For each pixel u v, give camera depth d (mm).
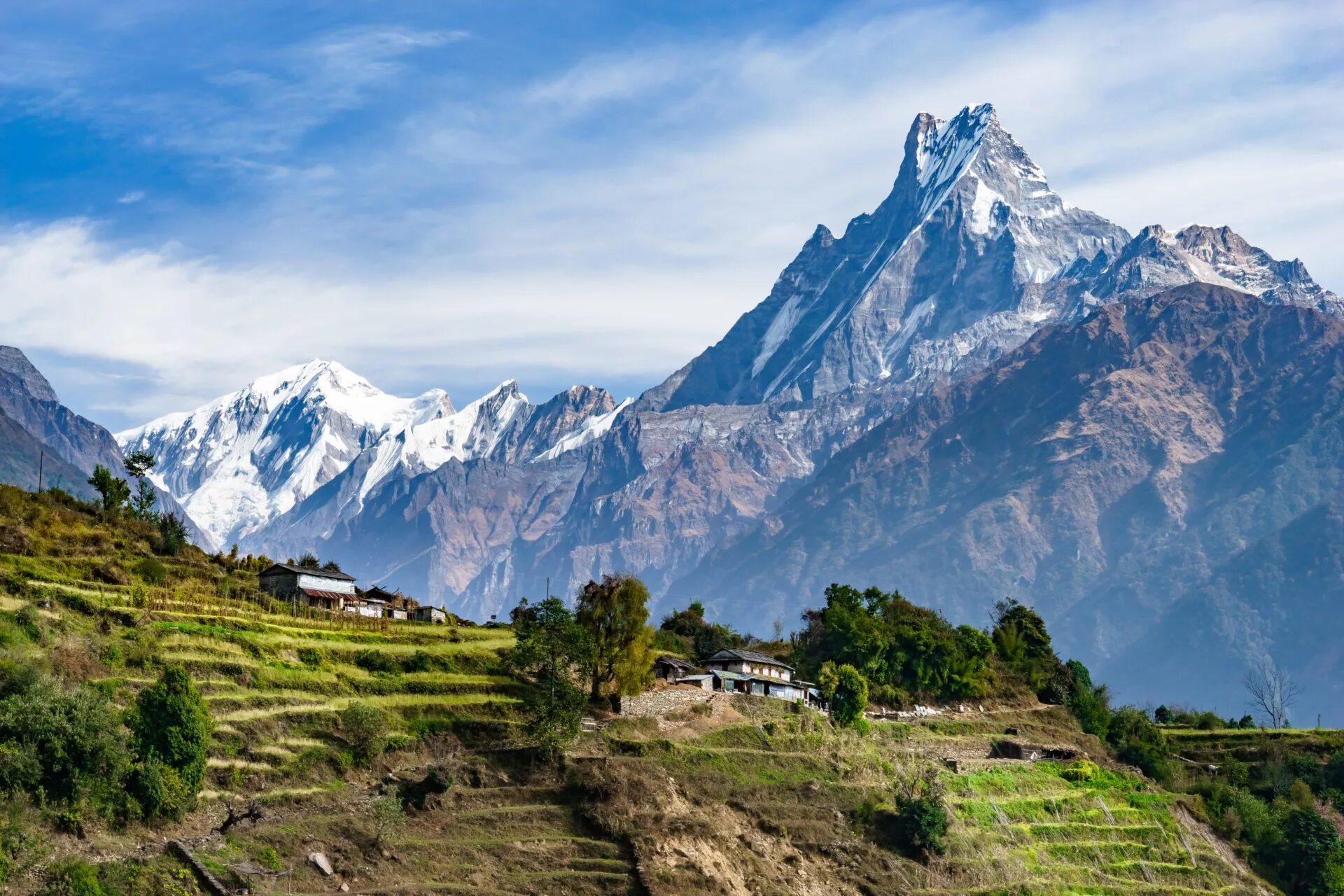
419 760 165000
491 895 137875
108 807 131875
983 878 176250
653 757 175500
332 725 163000
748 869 156875
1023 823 196750
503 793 159375
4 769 126750
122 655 159750
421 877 140500
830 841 170250
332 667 179000
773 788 178625
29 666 143000
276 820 142375
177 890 125438
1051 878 184750
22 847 121812
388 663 184250
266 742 155750
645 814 158125
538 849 150000
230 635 175375
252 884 129250
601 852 151500
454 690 181500
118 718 140500
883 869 169000
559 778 164250
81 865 122688
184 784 138750
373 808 146750
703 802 168375
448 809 154250
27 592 168750
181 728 140875
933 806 178250
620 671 190375
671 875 148125
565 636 180125
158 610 178625
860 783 186500
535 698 171375
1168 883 197750
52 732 131125
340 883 135375
